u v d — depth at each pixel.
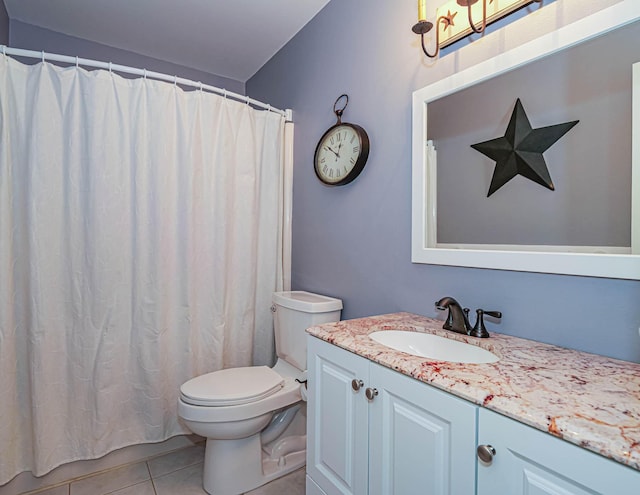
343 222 1.73
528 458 0.59
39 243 1.50
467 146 1.16
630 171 0.81
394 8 1.44
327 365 1.12
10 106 1.46
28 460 1.53
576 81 0.90
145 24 2.06
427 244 1.29
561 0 0.93
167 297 1.76
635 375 0.74
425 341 1.15
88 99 1.58
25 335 1.51
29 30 2.04
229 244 1.94
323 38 1.89
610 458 0.49
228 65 2.55
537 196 0.98
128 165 1.67
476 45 1.13
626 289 0.83
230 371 1.73
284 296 1.85
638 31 0.80
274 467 1.69
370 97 1.56
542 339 0.98
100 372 1.62
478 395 0.67
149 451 1.80
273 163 2.13
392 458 0.87
